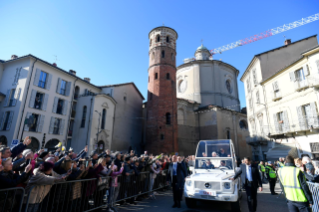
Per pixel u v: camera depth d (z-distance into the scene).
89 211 6.91
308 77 15.30
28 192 4.60
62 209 5.48
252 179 7.18
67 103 24.00
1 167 3.90
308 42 22.23
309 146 15.74
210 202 8.91
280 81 18.98
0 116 19.89
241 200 9.62
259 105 22.84
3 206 4.09
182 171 8.44
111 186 7.33
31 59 20.64
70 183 5.84
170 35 30.80
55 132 22.23
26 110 19.58
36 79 20.81
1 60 22.05
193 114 33.56
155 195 10.39
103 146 25.03
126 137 29.81
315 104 14.98
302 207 4.49
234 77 40.72
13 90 20.56
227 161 9.15
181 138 30.69
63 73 23.89
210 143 10.30
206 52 42.00
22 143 5.70
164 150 25.03
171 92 27.92
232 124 34.00
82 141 23.23
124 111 30.28
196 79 36.38
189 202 7.89
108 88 29.06
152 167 10.05
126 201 8.52
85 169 6.44
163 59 29.14
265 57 22.31
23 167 5.47
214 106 31.91
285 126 18.00
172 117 26.88
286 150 18.03
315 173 7.21
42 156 6.45
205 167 9.24
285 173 4.91
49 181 4.76
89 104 24.52
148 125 27.09
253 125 25.23
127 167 8.52
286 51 22.41
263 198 10.21
